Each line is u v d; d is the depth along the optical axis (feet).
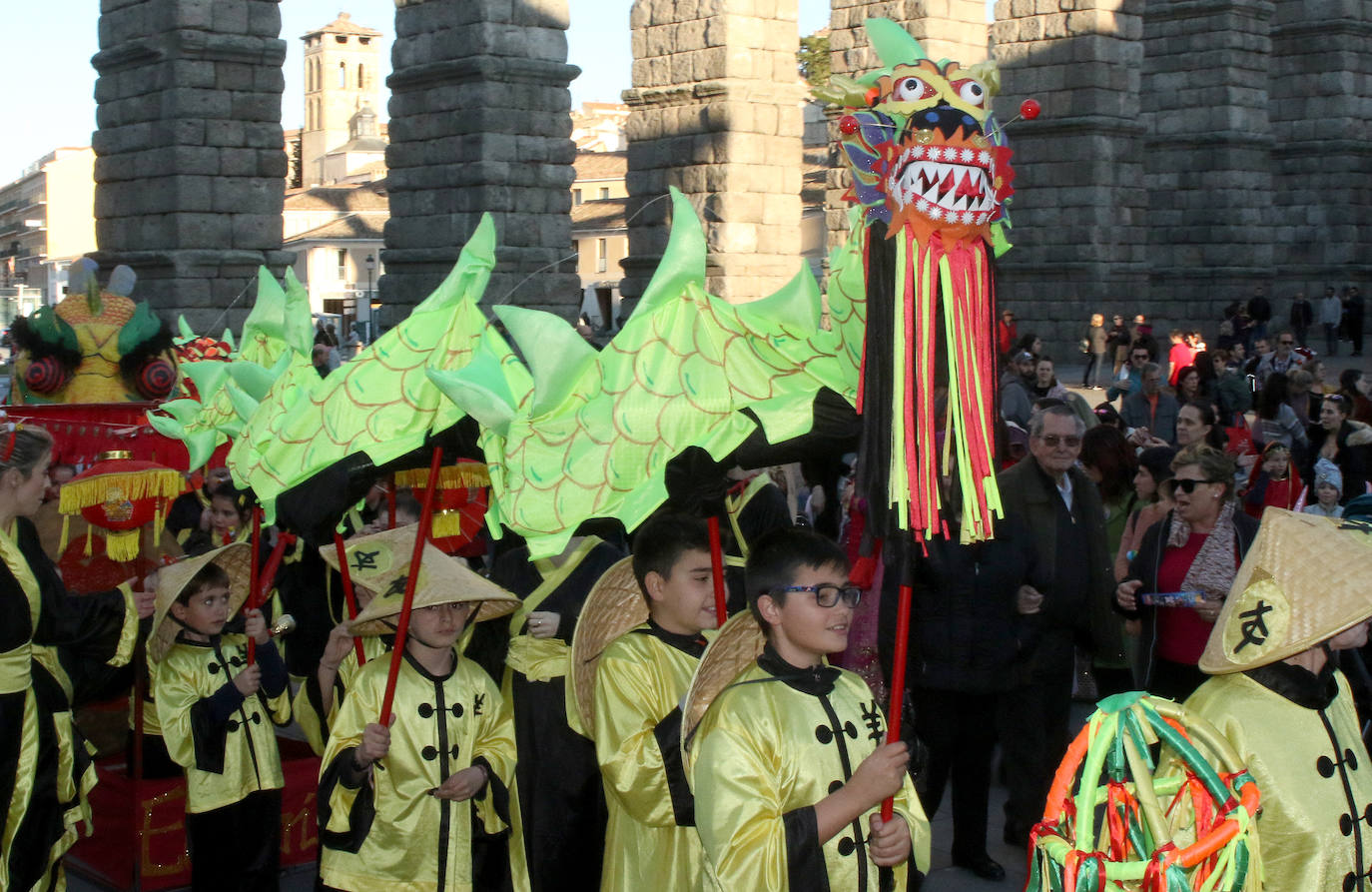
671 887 14.40
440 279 83.10
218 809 19.33
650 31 95.50
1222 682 13.50
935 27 92.58
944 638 21.21
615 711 14.23
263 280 22.52
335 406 17.26
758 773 11.95
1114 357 95.55
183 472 26.48
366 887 16.35
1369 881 13.00
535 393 15.05
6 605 16.17
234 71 71.51
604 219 146.72
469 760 16.96
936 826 25.49
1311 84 140.97
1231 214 128.88
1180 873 10.74
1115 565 26.50
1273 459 30.53
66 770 17.46
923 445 12.58
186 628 19.61
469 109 80.23
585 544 19.42
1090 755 11.33
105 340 28.71
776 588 12.37
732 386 14.53
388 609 16.43
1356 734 13.56
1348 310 123.95
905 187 12.67
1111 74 105.50
